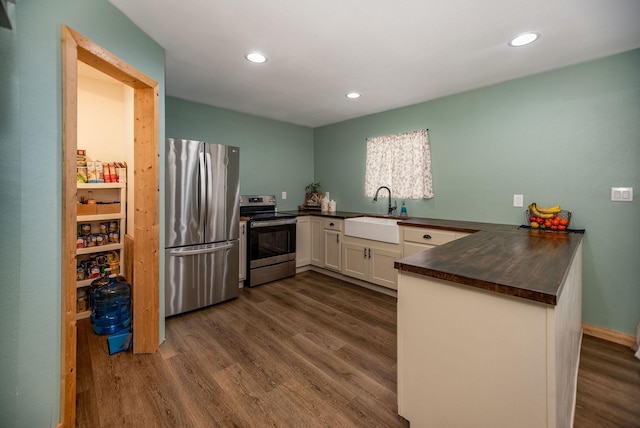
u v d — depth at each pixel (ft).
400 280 4.48
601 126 7.63
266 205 13.99
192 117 11.79
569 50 7.23
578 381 5.88
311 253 13.88
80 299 8.87
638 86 7.12
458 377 3.91
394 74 8.82
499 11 5.70
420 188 11.71
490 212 9.77
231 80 9.45
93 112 9.30
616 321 7.55
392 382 5.84
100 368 6.29
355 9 5.68
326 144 15.72
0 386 3.96
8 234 3.96
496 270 3.96
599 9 5.59
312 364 6.44
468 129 10.25
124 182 9.42
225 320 8.70
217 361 6.56
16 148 4.00
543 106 8.57
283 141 15.05
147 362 6.52
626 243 7.38
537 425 3.30
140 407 5.15
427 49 7.27
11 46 3.90
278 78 9.22
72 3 4.66
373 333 7.88
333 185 15.44
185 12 5.82
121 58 5.81
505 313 3.48
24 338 4.17
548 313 3.17
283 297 10.59
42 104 4.24
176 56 7.75
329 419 4.88
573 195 8.10
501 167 9.48
